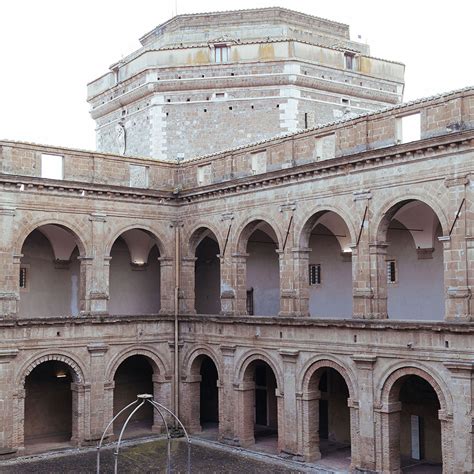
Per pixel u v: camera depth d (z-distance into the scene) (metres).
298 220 37.81
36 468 36.38
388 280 41.22
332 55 53.75
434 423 37.22
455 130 30.75
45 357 39.81
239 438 40.47
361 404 34.06
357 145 34.94
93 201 42.19
